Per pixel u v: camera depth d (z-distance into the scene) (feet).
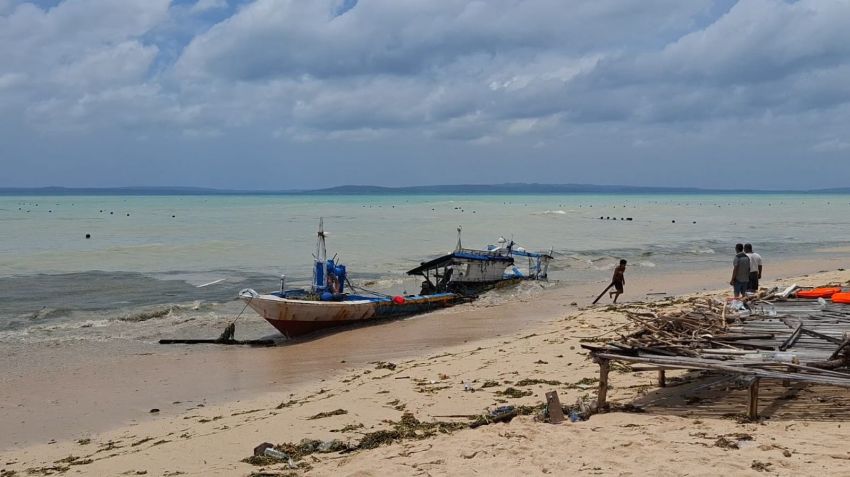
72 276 100.89
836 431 25.44
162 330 66.90
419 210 381.19
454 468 23.98
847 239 178.91
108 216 288.51
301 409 35.73
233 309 77.66
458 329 64.54
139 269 109.70
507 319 69.26
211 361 53.67
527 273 109.60
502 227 222.69
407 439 28.60
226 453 28.96
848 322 36.47
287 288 90.74
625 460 23.43
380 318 72.08
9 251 132.98
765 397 30.91
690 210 410.11
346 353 55.57
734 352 30.04
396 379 41.68
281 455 27.58
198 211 350.64
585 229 216.13
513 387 37.17
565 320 64.54
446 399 35.65
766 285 80.53
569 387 36.11
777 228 227.40
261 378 47.60
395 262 120.06
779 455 22.99
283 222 247.50
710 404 30.42
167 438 33.24
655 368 31.99
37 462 31.27
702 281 97.81
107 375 49.03
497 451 25.36
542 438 26.55
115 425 37.70
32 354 55.93
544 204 536.01
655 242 166.30
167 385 46.06
